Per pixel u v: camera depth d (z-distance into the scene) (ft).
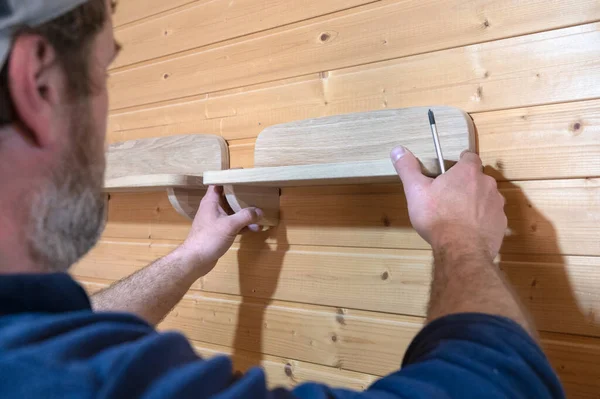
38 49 1.18
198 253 2.70
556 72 2.14
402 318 2.49
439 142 2.20
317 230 2.77
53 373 0.93
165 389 0.99
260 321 2.93
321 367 2.70
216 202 2.83
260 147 2.86
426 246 2.44
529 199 2.19
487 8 2.31
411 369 1.29
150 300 2.53
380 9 2.59
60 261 1.30
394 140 2.44
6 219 1.18
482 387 1.16
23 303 1.11
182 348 1.18
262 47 3.00
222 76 3.17
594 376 2.04
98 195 1.40
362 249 2.62
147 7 3.58
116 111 3.73
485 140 2.29
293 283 2.82
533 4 2.20
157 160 3.30
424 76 2.45
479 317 1.37
